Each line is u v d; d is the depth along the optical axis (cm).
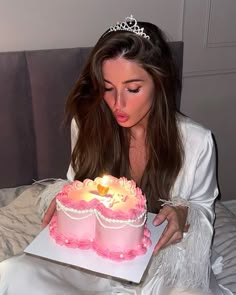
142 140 134
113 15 176
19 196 164
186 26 186
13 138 170
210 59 196
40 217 152
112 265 100
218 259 139
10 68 160
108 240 101
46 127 171
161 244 108
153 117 124
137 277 97
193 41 190
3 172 174
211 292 118
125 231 100
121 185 111
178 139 130
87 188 110
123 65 110
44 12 167
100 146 134
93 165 135
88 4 171
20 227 148
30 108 168
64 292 109
